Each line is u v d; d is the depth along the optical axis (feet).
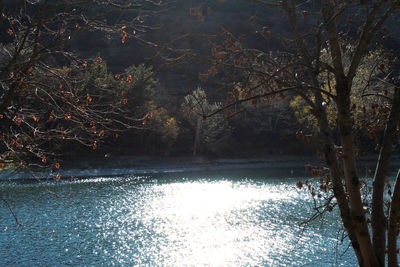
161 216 109.70
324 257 71.36
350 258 70.49
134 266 69.21
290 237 84.99
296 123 273.54
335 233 86.02
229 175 209.97
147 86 237.66
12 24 23.49
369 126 19.88
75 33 22.53
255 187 162.20
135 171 219.20
